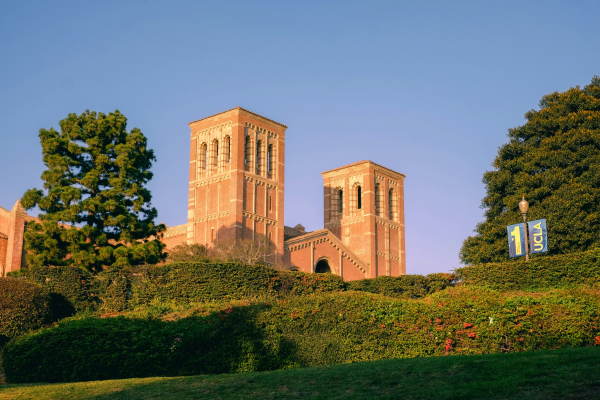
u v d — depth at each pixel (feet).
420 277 144.25
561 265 116.06
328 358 87.10
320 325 90.79
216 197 236.84
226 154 239.09
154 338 85.40
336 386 64.90
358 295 96.22
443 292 100.68
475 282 125.80
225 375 74.38
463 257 182.09
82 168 157.07
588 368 58.49
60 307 126.82
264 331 89.35
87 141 156.46
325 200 301.22
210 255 215.72
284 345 87.66
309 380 68.18
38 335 82.79
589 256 113.39
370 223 279.49
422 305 91.45
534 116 181.68
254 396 63.26
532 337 82.43
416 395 58.59
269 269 145.38
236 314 91.76
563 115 174.29
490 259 167.53
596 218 151.23
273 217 243.81
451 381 61.77
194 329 88.79
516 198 166.09
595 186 157.58
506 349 83.61
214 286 136.77
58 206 149.18
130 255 145.89
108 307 130.31
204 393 65.16
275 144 253.24
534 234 121.80
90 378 80.79
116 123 160.04
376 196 293.23
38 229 147.13
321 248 254.06
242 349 86.53
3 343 106.01
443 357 73.41
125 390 67.46
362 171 288.10
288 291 146.20
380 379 65.41
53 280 128.47
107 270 134.00
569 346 80.53
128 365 82.33
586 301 83.92
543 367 61.16
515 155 180.04
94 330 84.02
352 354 87.81
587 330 81.56
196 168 246.47
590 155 161.68
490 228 169.99
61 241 146.00
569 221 152.25
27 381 80.02
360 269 269.23
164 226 161.89
